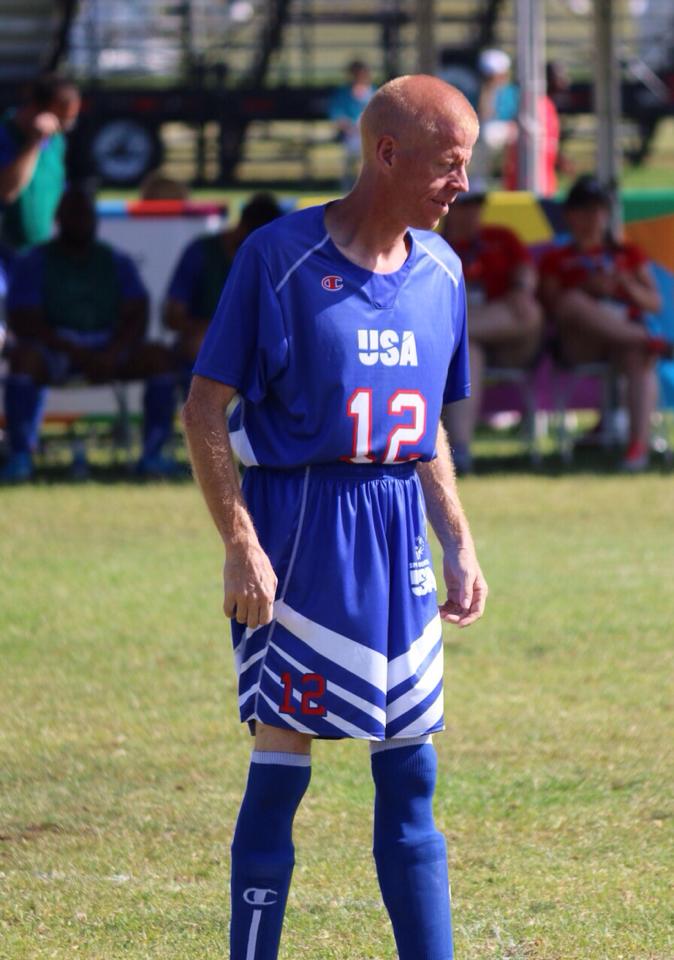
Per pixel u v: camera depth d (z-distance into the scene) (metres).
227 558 10.55
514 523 29.33
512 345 35.03
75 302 33.53
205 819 15.15
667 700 18.83
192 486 33.34
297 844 14.58
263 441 10.89
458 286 11.27
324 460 10.72
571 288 35.28
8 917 13.02
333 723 10.69
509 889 13.50
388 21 91.75
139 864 14.12
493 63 73.69
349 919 12.89
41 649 21.11
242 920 10.82
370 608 10.72
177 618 22.73
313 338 10.59
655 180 94.31
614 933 12.60
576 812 15.30
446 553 11.51
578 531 28.59
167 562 26.25
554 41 95.94
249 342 10.70
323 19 91.75
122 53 91.19
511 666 20.25
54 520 29.73
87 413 38.06
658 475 34.56
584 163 99.25
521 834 14.79
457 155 10.40
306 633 10.69
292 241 10.66
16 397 33.62
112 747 17.23
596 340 35.22
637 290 35.16
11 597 23.86
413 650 10.90
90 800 15.66
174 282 33.97
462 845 14.53
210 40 92.19
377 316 10.70
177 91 89.81
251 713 10.92
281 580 10.76
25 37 79.62
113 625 22.31
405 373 10.78
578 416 44.66
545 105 63.38
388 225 10.66
